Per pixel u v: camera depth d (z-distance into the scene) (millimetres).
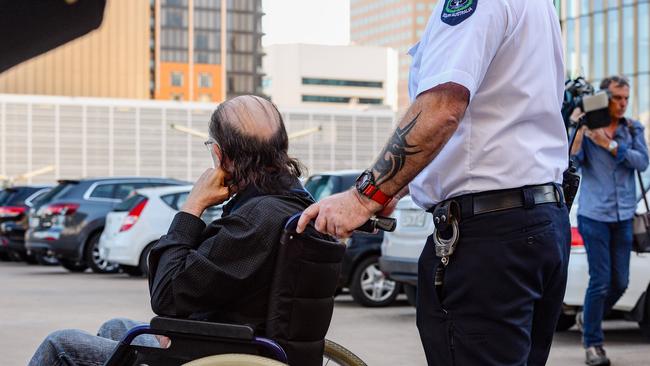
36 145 122312
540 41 2734
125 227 15086
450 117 2557
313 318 3066
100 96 142375
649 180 8070
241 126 3127
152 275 3141
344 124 127125
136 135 123875
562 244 2758
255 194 3115
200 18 163250
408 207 9742
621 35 56406
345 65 190875
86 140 122625
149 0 159125
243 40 166250
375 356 7434
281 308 3010
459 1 2619
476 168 2699
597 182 6691
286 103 189000
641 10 55281
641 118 55344
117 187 17125
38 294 12773
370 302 11141
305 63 189625
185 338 2969
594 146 6676
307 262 3006
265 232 3006
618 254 6773
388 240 9930
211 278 2986
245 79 166500
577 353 7348
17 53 2115
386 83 192125
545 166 2730
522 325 2674
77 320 9836
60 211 16734
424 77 2635
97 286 14133
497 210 2682
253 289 3037
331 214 2682
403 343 8148
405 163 2598
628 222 6715
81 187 17016
